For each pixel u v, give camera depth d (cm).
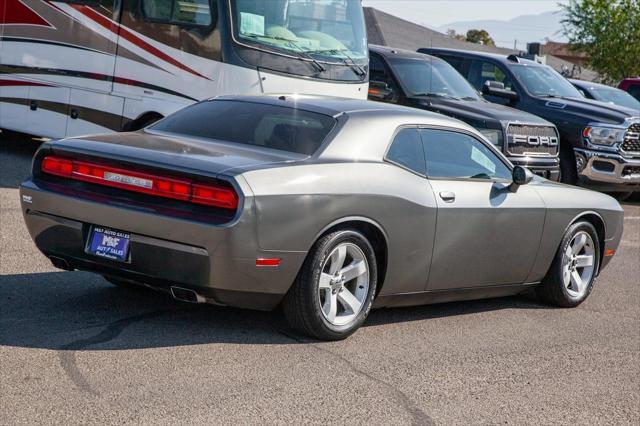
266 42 1170
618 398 566
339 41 1246
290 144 611
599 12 3875
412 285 659
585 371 616
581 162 1555
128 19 1241
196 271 548
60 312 622
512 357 630
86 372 506
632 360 655
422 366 585
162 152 573
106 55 1265
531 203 733
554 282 783
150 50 1220
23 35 1348
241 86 1148
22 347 539
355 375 550
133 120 1244
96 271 595
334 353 589
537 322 741
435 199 651
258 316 654
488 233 696
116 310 639
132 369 518
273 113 645
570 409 536
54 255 605
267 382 520
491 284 729
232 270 546
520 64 1653
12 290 670
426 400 522
